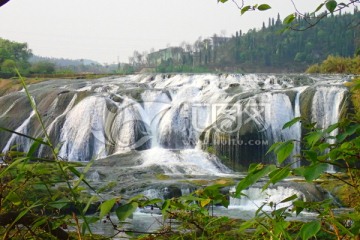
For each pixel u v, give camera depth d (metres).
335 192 18.55
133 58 121.50
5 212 2.13
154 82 40.31
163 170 27.42
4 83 41.19
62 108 35.78
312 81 36.84
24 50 74.56
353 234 2.13
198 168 28.92
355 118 2.24
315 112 31.59
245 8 2.97
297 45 130.62
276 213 2.37
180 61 137.62
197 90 36.66
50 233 2.22
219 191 2.63
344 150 2.16
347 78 37.03
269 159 31.11
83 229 1.90
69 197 2.15
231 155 31.20
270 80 37.38
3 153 2.22
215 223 3.07
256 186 19.62
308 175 1.84
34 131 35.31
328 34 123.75
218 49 143.75
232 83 37.09
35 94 37.75
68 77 50.03
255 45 139.00
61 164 1.89
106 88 38.19
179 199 2.46
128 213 1.87
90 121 34.38
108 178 24.27
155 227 12.95
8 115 36.25
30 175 2.05
